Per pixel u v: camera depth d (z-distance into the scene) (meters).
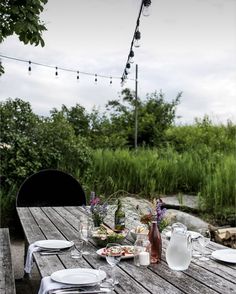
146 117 12.43
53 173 6.86
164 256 3.07
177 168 8.62
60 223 4.33
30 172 7.24
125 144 12.07
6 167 7.13
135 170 8.50
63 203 7.05
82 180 8.06
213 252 3.06
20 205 6.93
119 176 8.44
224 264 2.86
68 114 11.62
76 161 7.95
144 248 2.80
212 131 12.09
